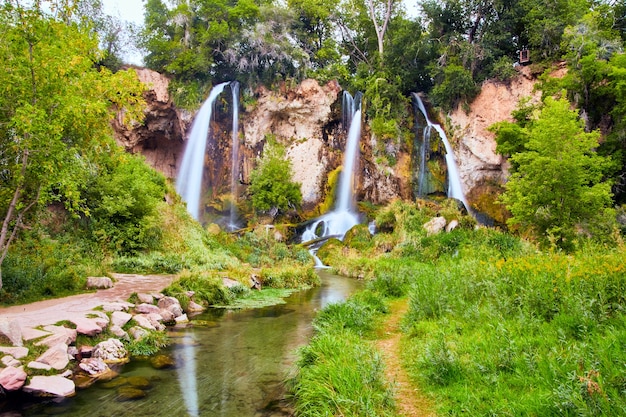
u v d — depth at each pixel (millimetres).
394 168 38562
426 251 22391
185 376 6445
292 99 41625
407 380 5641
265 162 38656
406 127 39750
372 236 29859
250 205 39906
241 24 42219
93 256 15109
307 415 4770
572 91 29844
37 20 9102
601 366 4281
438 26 40781
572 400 3553
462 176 37406
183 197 40094
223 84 41844
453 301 8484
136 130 40375
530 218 17938
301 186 40125
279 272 18016
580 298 6207
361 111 40719
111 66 38438
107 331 7711
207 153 40875
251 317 11008
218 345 8227
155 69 41781
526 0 36281
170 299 10648
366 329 8930
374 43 48156
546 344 5363
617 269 6746
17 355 5953
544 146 17531
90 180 16359
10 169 9406
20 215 9328
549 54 34969
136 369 6742
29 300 9547
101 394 5680
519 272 8219
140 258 16344
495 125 31078
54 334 6742
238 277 15688
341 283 18922
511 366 4992
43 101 9031
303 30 46969
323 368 5629
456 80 36281
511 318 6891
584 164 17031
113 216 17078
